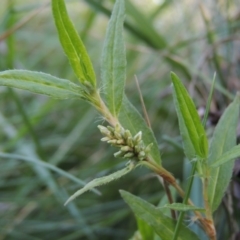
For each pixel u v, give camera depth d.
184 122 0.40
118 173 0.39
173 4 1.12
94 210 0.83
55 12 0.40
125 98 0.43
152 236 0.47
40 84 0.40
